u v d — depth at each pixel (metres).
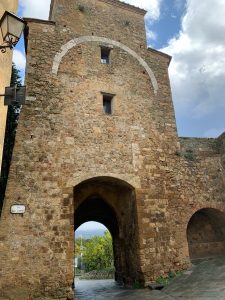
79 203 11.85
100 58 12.21
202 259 11.72
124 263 11.52
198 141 12.88
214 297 6.81
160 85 13.01
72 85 11.09
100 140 10.67
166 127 12.25
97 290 11.67
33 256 8.30
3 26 5.55
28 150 9.50
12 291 7.75
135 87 12.34
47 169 9.49
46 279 8.16
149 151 11.41
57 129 10.16
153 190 10.84
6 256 8.05
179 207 11.13
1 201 10.98
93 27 12.70
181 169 11.84
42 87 10.58
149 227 10.21
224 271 8.86
